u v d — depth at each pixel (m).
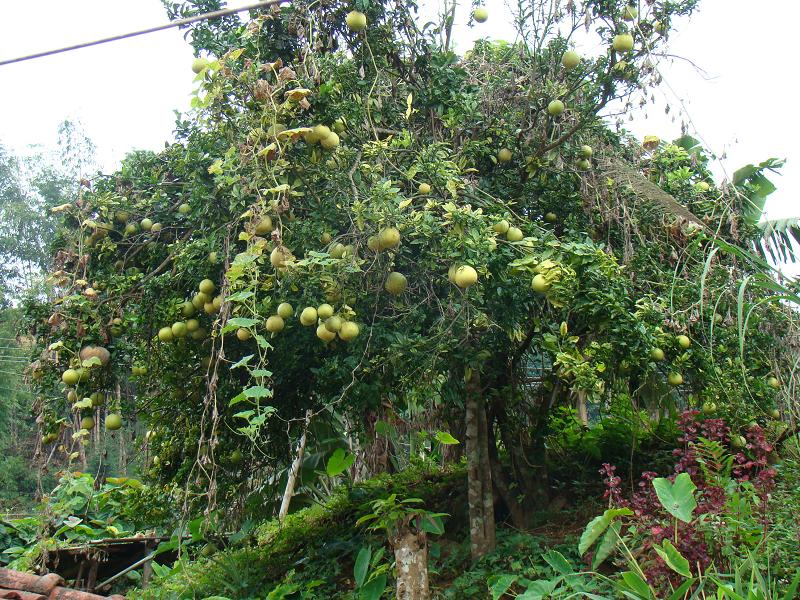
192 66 5.08
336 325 5.00
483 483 6.25
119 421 6.12
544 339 5.56
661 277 6.02
